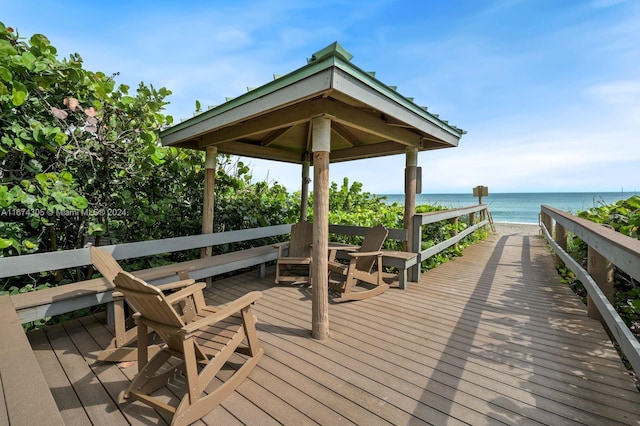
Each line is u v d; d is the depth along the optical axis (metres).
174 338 1.74
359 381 1.92
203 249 4.10
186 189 4.77
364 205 8.65
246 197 5.82
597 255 2.75
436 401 1.73
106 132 3.48
